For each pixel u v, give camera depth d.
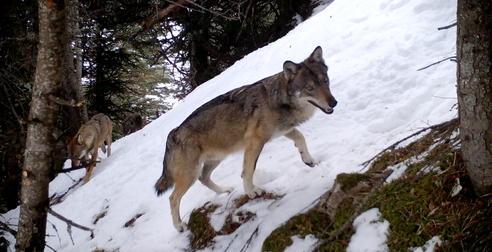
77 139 10.58
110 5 17.67
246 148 5.18
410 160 4.02
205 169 5.79
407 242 3.22
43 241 5.07
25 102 10.88
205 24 18.45
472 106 2.86
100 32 19.77
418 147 4.18
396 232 3.34
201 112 5.46
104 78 21.30
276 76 5.15
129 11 18.78
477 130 2.89
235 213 5.10
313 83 4.84
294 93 4.91
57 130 4.77
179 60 21.14
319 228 3.92
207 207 5.53
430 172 3.59
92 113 21.59
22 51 9.88
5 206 12.88
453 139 3.71
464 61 2.84
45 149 4.71
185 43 20.67
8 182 12.74
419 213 3.33
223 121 5.25
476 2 2.67
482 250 2.85
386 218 3.48
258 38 19.58
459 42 2.87
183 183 5.46
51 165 4.84
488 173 2.95
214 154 5.50
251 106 5.15
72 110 15.23
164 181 5.79
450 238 3.03
